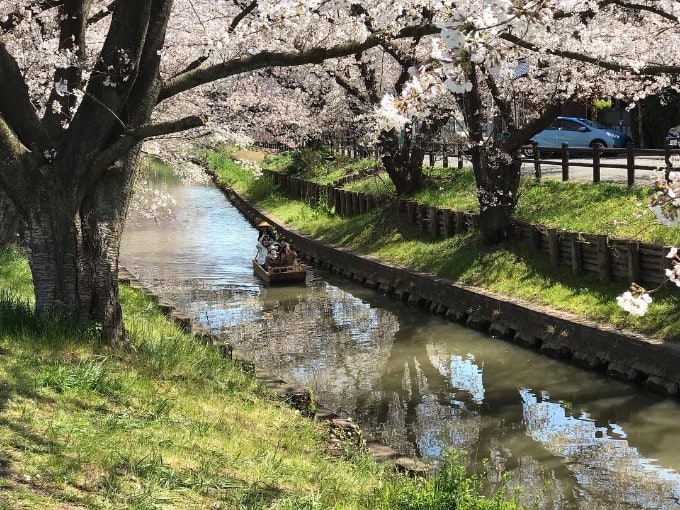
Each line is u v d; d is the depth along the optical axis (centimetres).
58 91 960
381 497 681
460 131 2119
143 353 964
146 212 2516
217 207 3909
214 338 1266
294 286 2180
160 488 573
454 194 2317
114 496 537
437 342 1577
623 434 1091
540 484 938
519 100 2036
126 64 903
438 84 580
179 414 782
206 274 2348
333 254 2397
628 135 3303
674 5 1396
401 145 2428
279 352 1537
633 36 1669
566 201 1859
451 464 795
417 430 1125
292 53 931
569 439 1080
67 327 917
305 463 744
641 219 1560
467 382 1334
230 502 581
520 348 1498
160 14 942
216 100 2614
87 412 699
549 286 1594
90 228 946
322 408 1008
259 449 748
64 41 1080
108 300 962
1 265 1467
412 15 1159
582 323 1380
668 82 1831
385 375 1383
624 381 1266
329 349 1552
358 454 832
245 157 4997
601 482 939
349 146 3388
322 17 1450
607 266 1497
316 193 3131
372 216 2538
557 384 1298
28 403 676
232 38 930
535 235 1739
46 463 563
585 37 1595
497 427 1131
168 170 5394
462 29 503
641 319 1320
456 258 1903
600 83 1719
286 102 2819
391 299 1986
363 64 2286
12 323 917
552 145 3152
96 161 921
